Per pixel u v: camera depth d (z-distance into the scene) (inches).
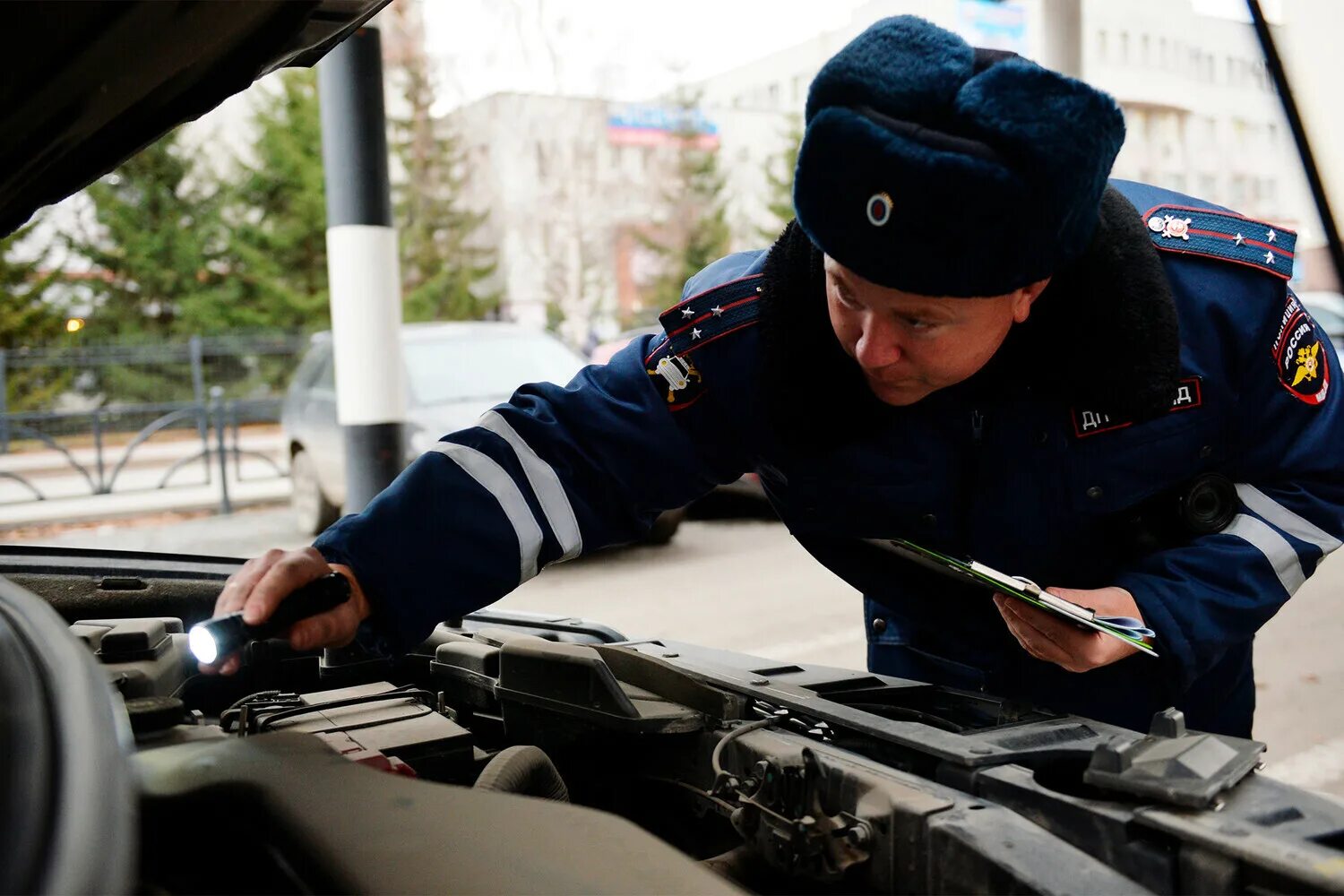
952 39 31.9
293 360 533.0
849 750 37.7
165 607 56.1
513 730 46.9
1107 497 44.3
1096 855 29.3
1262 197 958.4
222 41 31.2
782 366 41.6
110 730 23.8
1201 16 964.0
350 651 55.4
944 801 30.9
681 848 43.0
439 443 43.2
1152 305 40.1
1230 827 27.7
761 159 1156.5
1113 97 31.2
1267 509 44.7
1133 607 41.4
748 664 47.7
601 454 44.4
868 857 31.5
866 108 31.0
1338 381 46.7
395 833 26.5
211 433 485.4
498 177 1051.9
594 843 26.6
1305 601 169.2
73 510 311.6
